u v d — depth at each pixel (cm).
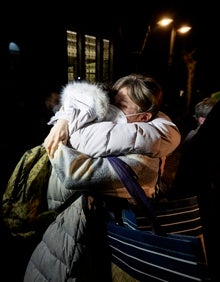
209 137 203
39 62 554
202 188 231
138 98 153
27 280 165
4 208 164
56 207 158
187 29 1165
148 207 129
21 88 530
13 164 535
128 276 157
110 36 801
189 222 146
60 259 150
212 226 241
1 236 326
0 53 483
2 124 513
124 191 142
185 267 118
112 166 134
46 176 162
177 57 1373
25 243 192
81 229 146
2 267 280
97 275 155
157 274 130
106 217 151
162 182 211
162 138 147
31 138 568
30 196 157
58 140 144
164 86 1305
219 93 639
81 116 142
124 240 137
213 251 238
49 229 162
